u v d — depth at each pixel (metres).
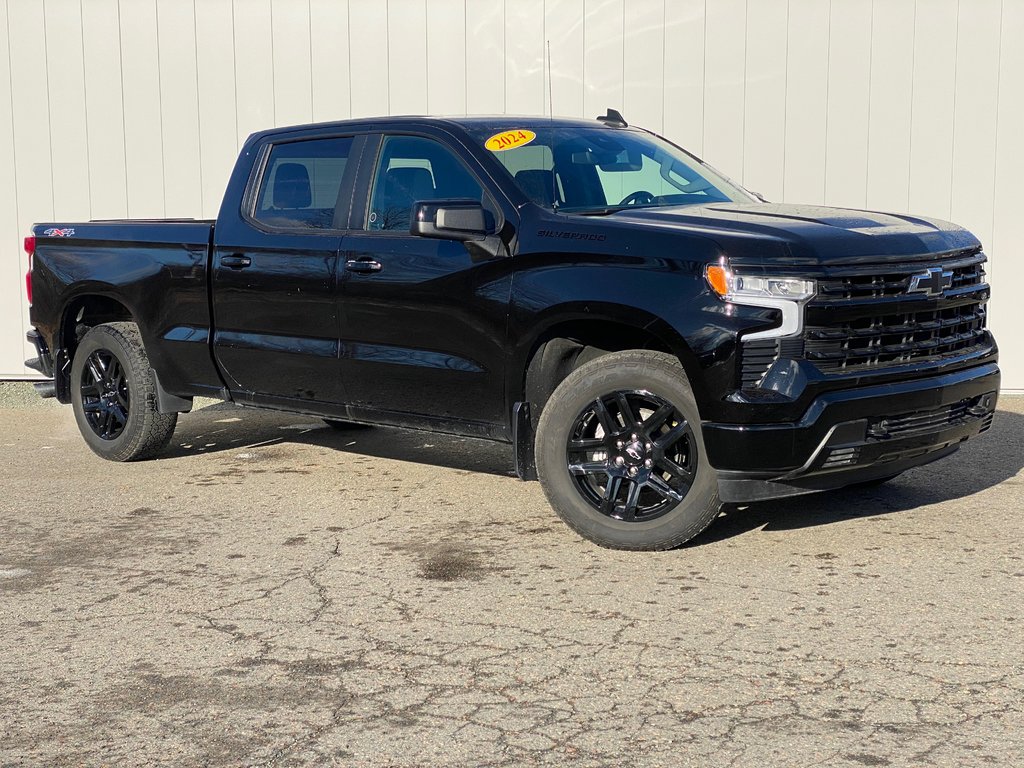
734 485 5.02
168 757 3.51
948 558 5.21
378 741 3.58
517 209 5.58
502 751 3.50
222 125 10.23
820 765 3.37
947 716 3.66
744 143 9.74
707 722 3.66
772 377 4.86
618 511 5.41
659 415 5.23
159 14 10.18
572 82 9.89
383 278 5.95
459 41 9.97
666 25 9.72
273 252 6.45
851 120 9.61
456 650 4.27
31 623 4.65
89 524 6.09
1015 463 7.03
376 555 5.46
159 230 7.04
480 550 5.50
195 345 6.90
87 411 7.69
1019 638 4.28
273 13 10.09
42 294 7.65
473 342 5.67
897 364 5.14
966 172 9.55
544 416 5.45
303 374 6.43
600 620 4.54
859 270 5.00
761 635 4.35
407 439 8.22
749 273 4.87
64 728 3.72
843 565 5.14
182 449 8.00
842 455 5.00
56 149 10.38
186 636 4.48
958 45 9.44
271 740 3.61
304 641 4.40
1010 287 9.59
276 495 6.66
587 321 5.44
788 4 9.56
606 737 3.57
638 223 5.27
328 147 6.43
